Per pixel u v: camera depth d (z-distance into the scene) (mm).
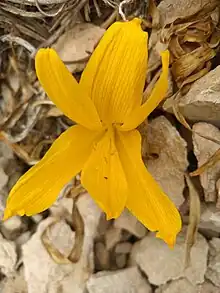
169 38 108
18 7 114
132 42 92
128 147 98
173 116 112
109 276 114
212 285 113
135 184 97
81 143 98
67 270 117
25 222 122
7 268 119
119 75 95
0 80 121
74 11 113
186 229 114
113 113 98
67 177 98
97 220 117
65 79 92
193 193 109
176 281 113
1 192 120
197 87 104
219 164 106
